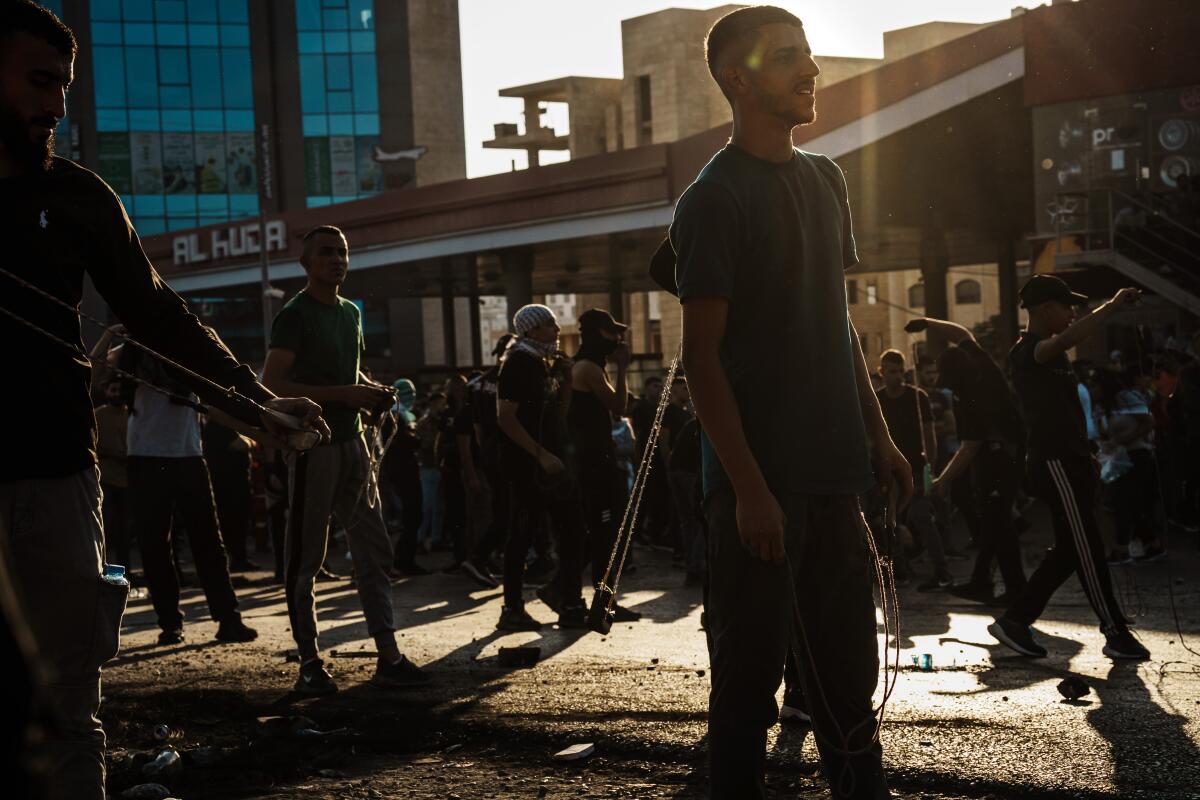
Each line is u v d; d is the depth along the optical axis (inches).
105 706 218.2
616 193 1087.0
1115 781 151.9
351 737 191.9
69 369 105.6
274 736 194.2
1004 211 1296.8
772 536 108.2
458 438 477.1
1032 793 149.5
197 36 2370.8
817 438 113.0
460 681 236.5
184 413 301.3
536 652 256.4
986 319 2637.8
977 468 329.1
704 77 2711.6
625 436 552.4
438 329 2436.0
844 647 115.9
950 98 885.2
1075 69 831.7
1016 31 853.2
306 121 2413.9
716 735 112.3
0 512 101.0
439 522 589.9
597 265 1476.4
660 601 374.6
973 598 336.2
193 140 2369.6
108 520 437.1
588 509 332.5
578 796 158.1
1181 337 784.3
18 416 101.7
